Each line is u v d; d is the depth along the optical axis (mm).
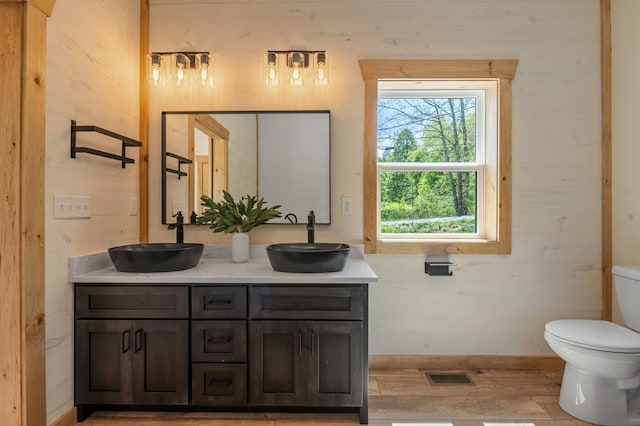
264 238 2420
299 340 1775
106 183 2049
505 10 2354
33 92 1494
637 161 2145
